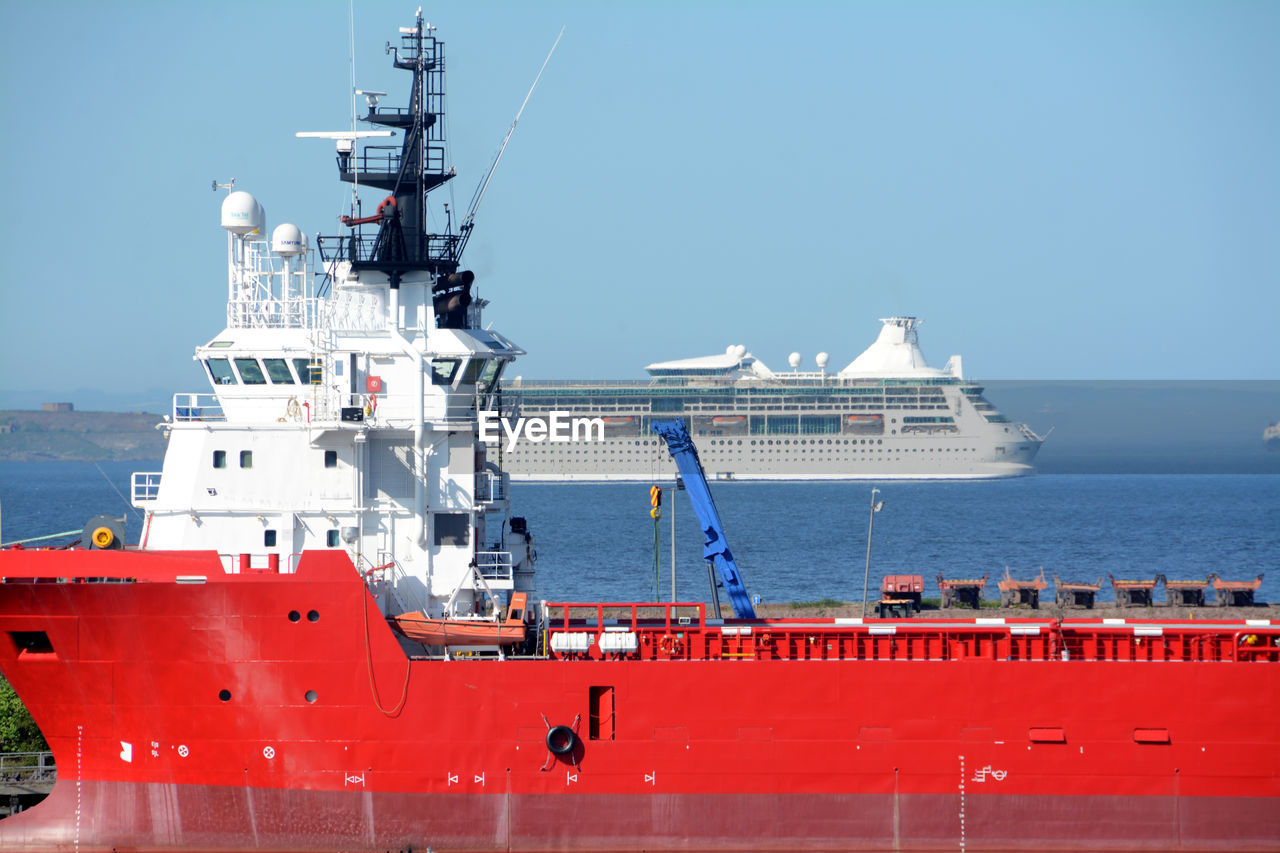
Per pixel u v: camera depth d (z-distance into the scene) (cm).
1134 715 13350
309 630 13038
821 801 13362
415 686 13138
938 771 13350
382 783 13212
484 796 13262
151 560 13200
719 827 13362
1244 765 13362
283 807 13275
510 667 13162
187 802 13288
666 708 13262
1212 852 13462
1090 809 13425
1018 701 13338
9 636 13138
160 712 13150
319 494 14400
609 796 13300
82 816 13375
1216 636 14188
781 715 13288
